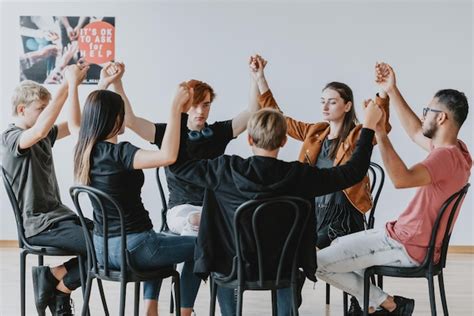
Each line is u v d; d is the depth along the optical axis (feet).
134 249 9.62
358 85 21.74
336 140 11.97
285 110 21.83
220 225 9.27
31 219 11.01
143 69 21.80
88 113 9.58
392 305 10.64
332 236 11.82
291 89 21.76
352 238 10.39
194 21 21.74
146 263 9.72
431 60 21.63
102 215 9.57
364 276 10.32
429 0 21.54
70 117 10.91
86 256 10.87
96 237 9.91
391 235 10.18
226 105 21.83
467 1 21.50
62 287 11.27
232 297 10.55
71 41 21.72
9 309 14.16
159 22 21.74
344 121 12.06
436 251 10.31
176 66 21.81
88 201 21.63
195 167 9.14
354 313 11.89
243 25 21.72
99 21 21.72
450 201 9.80
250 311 14.10
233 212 9.12
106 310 11.93
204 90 12.28
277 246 9.25
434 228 9.93
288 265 9.44
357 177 8.98
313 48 21.70
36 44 21.72
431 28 21.58
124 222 9.43
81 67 10.96
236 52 21.76
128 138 21.72
